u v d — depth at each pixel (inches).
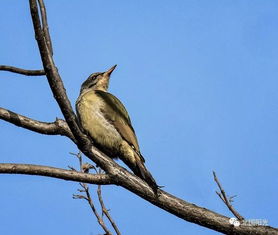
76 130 348.5
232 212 350.3
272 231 339.9
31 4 308.8
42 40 319.6
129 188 355.9
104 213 363.3
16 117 355.6
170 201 350.9
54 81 331.9
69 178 338.6
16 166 322.0
